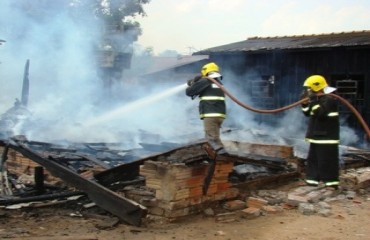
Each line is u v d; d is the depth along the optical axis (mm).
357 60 14281
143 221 5832
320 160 7629
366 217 6551
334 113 7559
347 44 13695
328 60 14961
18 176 8172
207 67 8164
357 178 8281
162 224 5879
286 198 7207
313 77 7602
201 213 6383
